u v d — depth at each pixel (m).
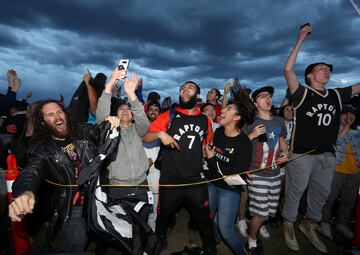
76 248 1.96
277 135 3.27
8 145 3.81
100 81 3.62
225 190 2.75
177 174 2.72
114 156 2.32
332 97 3.16
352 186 3.54
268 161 3.15
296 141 3.17
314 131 3.11
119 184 2.49
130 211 2.11
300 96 3.12
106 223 1.82
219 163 2.84
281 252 3.20
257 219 3.03
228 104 2.93
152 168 3.46
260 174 3.11
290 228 3.30
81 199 2.00
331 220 4.05
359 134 3.66
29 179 1.72
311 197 3.34
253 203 3.09
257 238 3.22
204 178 2.80
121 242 1.82
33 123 2.05
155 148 3.54
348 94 3.23
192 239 3.21
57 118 2.03
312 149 3.12
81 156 2.06
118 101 3.71
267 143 3.18
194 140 2.75
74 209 1.98
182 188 2.73
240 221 3.65
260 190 3.06
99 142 2.06
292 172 3.23
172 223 3.71
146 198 2.55
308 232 3.38
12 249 2.76
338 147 3.67
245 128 3.39
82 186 1.90
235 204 2.76
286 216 3.29
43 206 2.98
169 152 2.78
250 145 2.84
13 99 3.46
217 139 2.96
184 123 2.79
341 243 3.39
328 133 3.14
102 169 2.18
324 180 3.21
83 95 3.63
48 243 1.90
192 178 2.73
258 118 3.34
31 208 1.54
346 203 3.59
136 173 2.53
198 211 2.76
